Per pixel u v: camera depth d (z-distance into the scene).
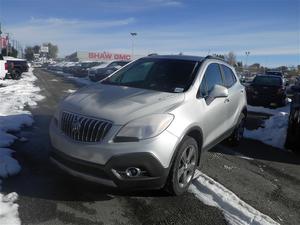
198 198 4.59
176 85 5.11
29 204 4.09
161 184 4.16
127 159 3.93
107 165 3.93
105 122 4.07
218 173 5.69
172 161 4.22
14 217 3.77
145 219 3.98
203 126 4.96
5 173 4.88
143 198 4.45
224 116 5.94
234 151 7.16
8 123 7.89
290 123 7.58
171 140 4.14
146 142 3.98
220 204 4.48
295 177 5.93
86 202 4.25
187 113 4.55
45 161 5.54
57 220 3.80
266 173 5.99
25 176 4.88
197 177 5.27
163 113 4.26
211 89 5.55
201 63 5.65
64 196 4.35
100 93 4.83
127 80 5.61
